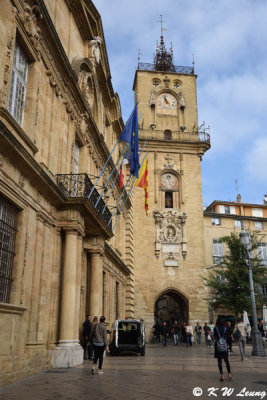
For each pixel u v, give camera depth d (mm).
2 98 10680
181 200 39156
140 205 38594
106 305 24328
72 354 13695
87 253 20016
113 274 27516
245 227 44500
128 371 12734
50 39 14844
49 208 14422
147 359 17781
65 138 16844
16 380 10281
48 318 13977
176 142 40531
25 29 12688
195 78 44156
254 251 44062
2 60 10859
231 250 33750
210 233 43312
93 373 11875
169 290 36625
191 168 40375
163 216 38281
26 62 13531
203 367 14289
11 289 11203
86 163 20328
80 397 7973
